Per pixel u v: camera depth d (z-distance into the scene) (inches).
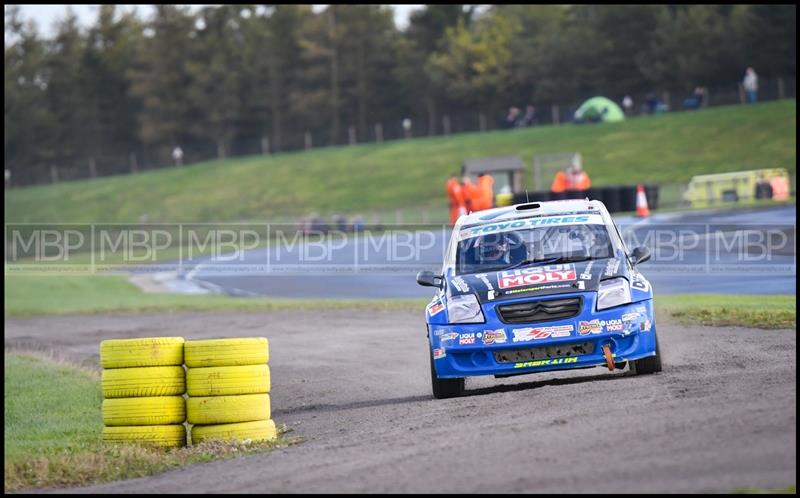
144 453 1437.0
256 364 1531.7
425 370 2202.3
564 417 1252.5
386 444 1248.8
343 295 4559.5
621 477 944.9
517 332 1550.2
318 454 1258.0
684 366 1688.0
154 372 1534.2
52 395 2223.2
